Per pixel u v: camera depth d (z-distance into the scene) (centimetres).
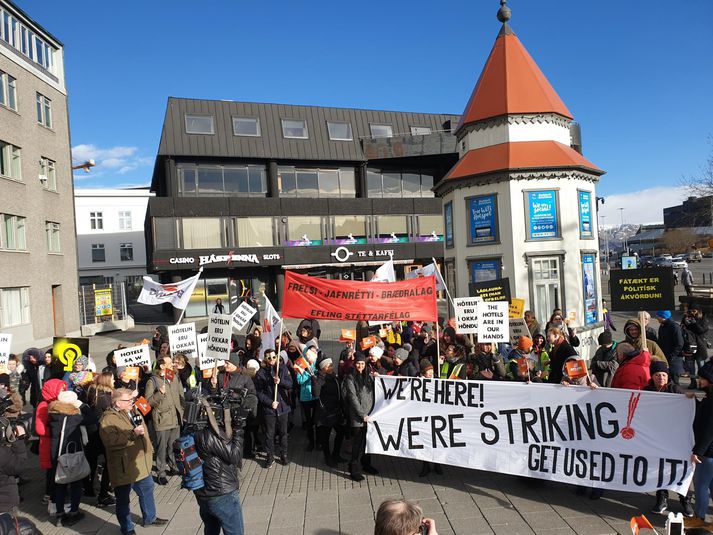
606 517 563
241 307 971
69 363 893
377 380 719
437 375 798
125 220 5409
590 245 1494
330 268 3566
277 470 771
